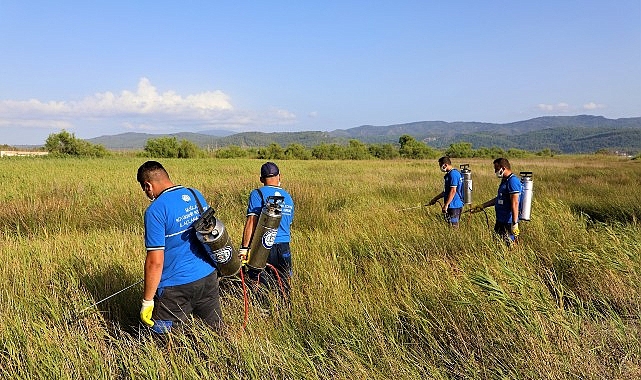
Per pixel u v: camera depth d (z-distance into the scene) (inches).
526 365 123.8
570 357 125.1
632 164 1542.8
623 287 176.4
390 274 198.2
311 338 139.1
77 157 1841.8
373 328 140.2
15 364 119.4
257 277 173.0
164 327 131.3
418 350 136.2
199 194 142.6
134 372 117.9
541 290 161.3
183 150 2541.8
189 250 134.7
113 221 336.5
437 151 3093.0
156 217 128.5
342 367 120.1
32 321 139.6
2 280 170.1
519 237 260.7
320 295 166.2
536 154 3169.3
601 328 143.4
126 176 693.3
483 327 144.0
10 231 290.8
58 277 176.6
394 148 3011.8
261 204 173.2
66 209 349.4
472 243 240.5
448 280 172.2
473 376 121.6
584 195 526.9
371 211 377.4
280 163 1635.1
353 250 244.8
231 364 121.8
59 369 115.6
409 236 262.7
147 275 128.1
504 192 262.4
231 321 148.3
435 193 546.3
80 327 138.0
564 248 226.2
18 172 770.8
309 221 343.0
